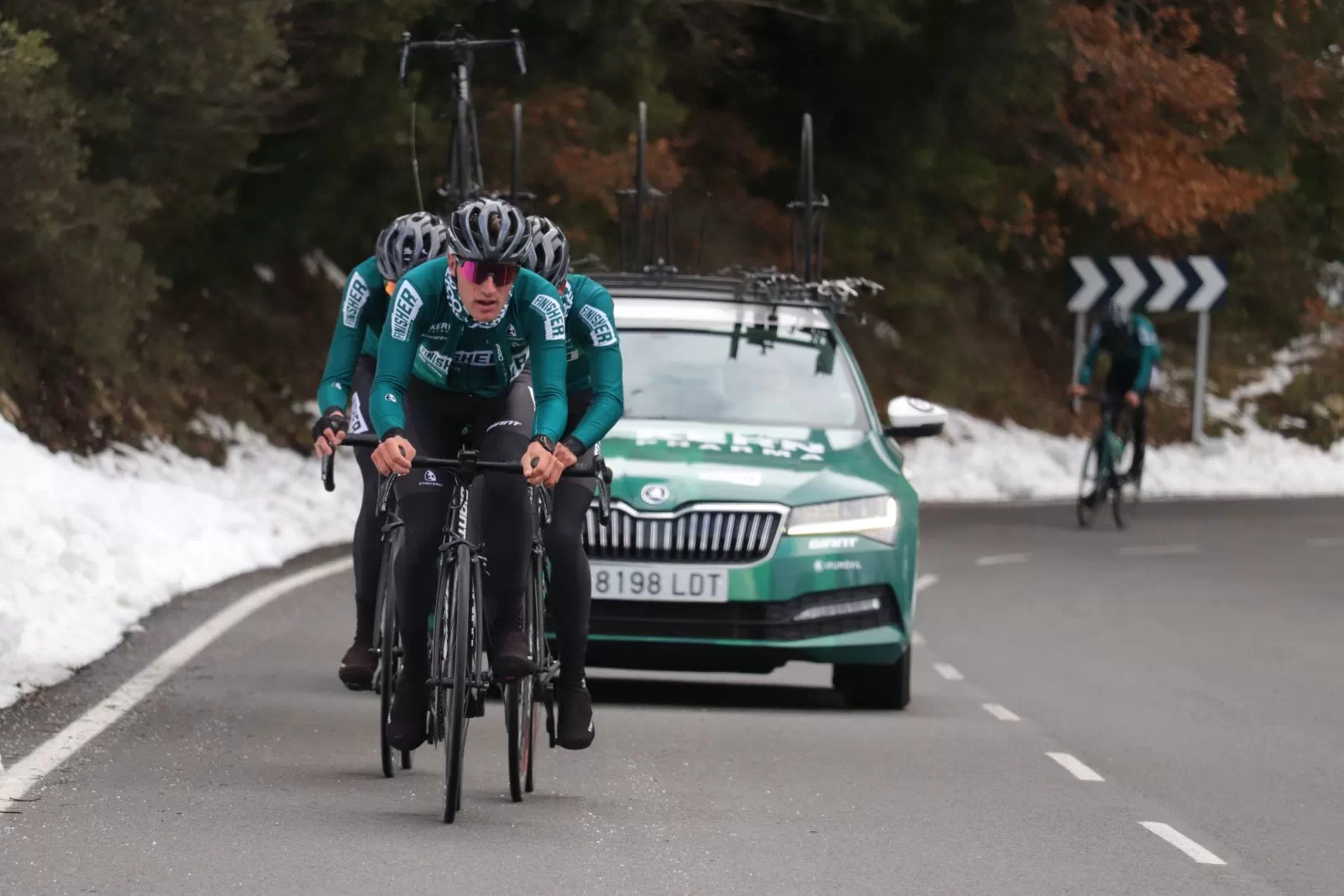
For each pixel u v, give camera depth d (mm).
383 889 18625
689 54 80688
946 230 97938
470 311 20969
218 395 66438
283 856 19781
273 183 64562
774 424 33219
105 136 51281
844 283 36406
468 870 19500
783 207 86812
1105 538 67062
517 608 21906
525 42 67188
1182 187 98125
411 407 22141
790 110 91562
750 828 22125
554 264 21953
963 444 96125
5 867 18922
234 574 44719
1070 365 113312
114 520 43344
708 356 34312
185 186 56906
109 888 18281
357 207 65812
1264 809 24344
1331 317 125000
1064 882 20062
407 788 23594
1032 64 91688
